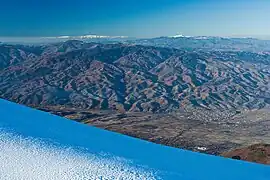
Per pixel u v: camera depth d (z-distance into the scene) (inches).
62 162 850.1
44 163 827.4
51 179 746.2
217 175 943.0
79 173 796.6
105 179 782.5
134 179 804.0
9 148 892.0
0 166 776.3
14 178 730.8
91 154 948.6
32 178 740.7
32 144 952.9
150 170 880.3
